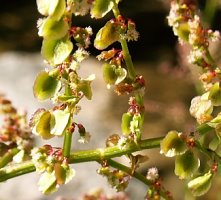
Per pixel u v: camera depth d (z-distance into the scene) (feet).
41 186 0.44
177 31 0.47
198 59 0.46
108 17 2.87
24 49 2.93
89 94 0.43
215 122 0.45
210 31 0.46
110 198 0.71
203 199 1.40
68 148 0.45
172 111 1.45
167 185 1.79
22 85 1.94
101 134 1.82
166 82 2.55
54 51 0.42
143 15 3.38
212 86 0.46
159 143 0.46
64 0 0.41
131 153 0.47
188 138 0.45
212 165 0.46
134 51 3.17
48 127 0.44
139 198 1.42
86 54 0.43
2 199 1.45
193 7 0.47
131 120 0.46
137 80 0.45
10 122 0.52
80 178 1.47
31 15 3.41
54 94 0.43
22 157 0.50
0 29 3.20
